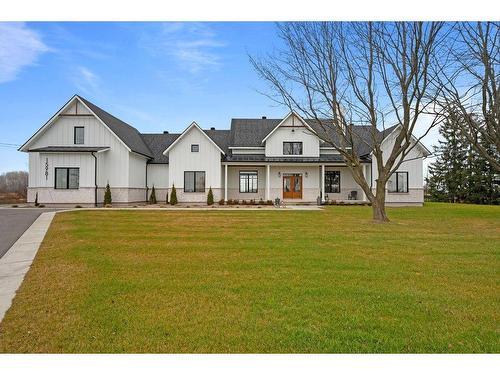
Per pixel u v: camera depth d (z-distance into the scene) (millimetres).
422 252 7879
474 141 13109
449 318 4117
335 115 15352
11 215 15531
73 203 23219
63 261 6820
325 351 3402
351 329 3816
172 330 3777
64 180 23359
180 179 25812
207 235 10156
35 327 3822
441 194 51344
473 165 46688
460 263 6840
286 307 4434
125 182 24438
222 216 15891
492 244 8953
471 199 46500
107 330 3764
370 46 14109
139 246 8391
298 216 16125
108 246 8352
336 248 8297
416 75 12984
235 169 27219
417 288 5246
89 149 23484
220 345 3492
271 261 6898
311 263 6750
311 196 27125
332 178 27453
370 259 7137
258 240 9336
